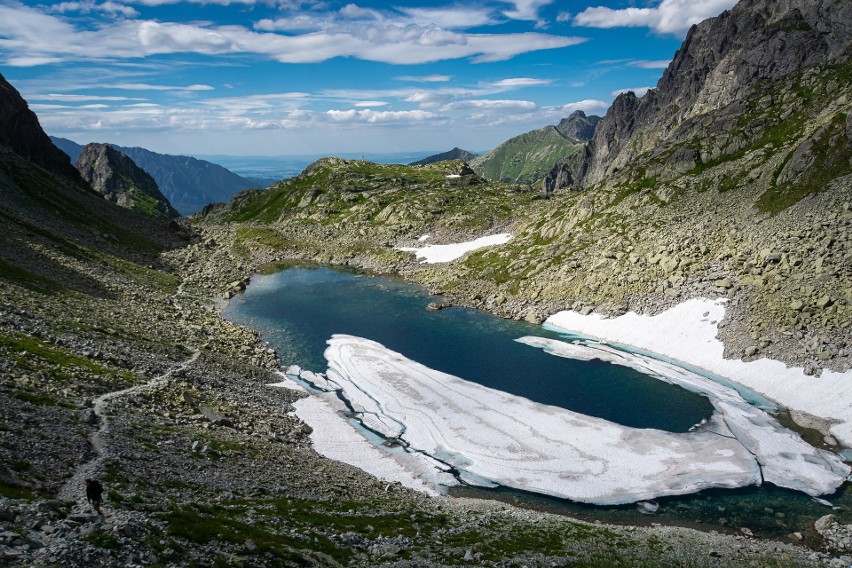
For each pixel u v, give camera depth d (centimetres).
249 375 8644
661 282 11875
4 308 6869
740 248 11556
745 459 6681
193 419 5806
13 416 3972
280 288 16275
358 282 17200
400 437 7244
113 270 13112
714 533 5294
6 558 2095
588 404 8181
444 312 13625
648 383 8906
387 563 3356
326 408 7981
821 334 8594
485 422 7638
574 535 4744
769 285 10038
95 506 2812
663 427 7475
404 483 6144
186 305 12562
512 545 4197
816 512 5706
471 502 5619
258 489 4322
